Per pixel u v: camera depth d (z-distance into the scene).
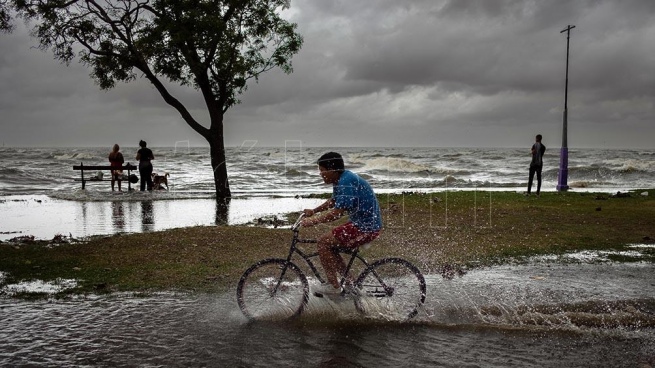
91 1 18.09
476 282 7.36
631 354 4.86
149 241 9.91
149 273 7.67
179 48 18.61
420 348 4.99
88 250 9.20
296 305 5.82
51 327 5.48
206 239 10.10
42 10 17.58
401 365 4.60
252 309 5.76
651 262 8.69
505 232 11.43
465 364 4.62
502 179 34.34
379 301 5.84
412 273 5.91
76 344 5.02
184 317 5.82
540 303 6.36
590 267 8.33
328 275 5.80
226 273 7.72
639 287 7.11
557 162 50.00
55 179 30.91
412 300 5.84
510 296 6.66
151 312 5.98
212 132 20.34
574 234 11.20
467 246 9.91
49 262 8.33
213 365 4.57
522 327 5.58
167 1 17.58
